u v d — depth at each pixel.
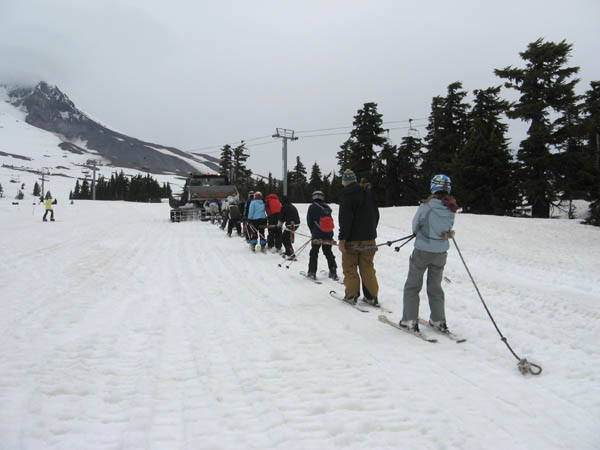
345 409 2.66
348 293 5.38
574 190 24.81
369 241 5.25
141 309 5.05
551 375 3.22
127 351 3.65
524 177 26.06
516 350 3.76
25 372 3.11
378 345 3.88
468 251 10.75
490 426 2.47
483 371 3.30
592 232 13.73
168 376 3.12
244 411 2.60
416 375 3.21
